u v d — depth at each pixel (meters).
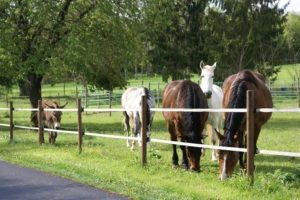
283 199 7.43
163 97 11.99
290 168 10.97
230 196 7.66
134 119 14.67
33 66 23.06
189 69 49.38
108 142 16.77
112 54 25.08
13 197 7.93
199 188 8.35
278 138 17.14
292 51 56.78
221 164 8.95
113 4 24.03
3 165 11.48
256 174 9.26
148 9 24.84
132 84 61.53
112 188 8.38
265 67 42.72
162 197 7.71
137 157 11.74
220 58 43.28
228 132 9.09
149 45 47.59
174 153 11.27
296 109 7.69
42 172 10.29
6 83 27.44
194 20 48.09
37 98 25.22
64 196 7.89
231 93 9.66
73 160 11.88
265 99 10.37
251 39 42.34
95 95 43.75
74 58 22.64
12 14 22.83
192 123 10.27
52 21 23.30
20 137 19.17
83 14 24.47
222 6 44.03
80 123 13.15
